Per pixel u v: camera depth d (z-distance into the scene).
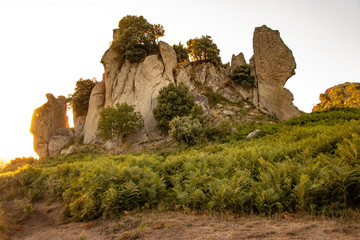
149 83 37.91
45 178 14.16
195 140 23.88
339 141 9.78
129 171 8.26
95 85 46.50
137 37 41.34
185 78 41.72
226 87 43.91
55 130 48.59
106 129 31.80
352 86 33.72
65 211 8.52
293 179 6.61
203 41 48.97
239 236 4.46
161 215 6.62
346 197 5.50
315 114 26.44
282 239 4.09
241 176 7.21
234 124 33.25
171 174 10.16
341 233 4.07
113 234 5.86
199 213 6.45
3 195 15.13
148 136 34.47
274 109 37.12
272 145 15.10
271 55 39.84
